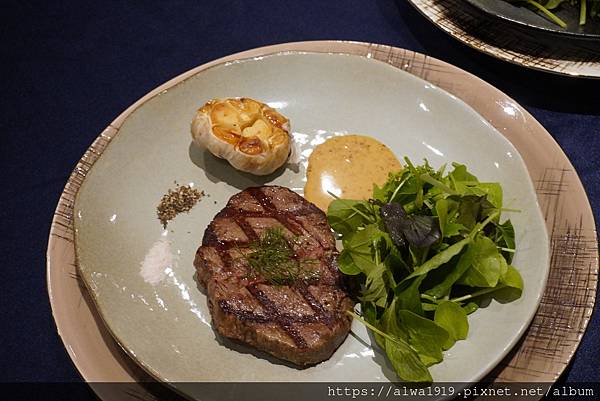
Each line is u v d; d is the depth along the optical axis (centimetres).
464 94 46
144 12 55
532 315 36
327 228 40
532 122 44
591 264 38
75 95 51
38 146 49
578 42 46
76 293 39
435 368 36
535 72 49
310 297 37
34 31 55
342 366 37
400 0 54
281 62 47
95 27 55
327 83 46
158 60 52
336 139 45
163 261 40
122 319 37
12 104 51
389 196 41
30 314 41
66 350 37
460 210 38
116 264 40
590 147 46
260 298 37
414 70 47
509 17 49
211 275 38
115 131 45
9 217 45
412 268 37
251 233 40
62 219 41
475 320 37
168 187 43
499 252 39
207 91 46
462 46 51
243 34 53
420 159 44
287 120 44
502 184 42
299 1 55
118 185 42
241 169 43
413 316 35
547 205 41
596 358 38
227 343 38
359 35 52
